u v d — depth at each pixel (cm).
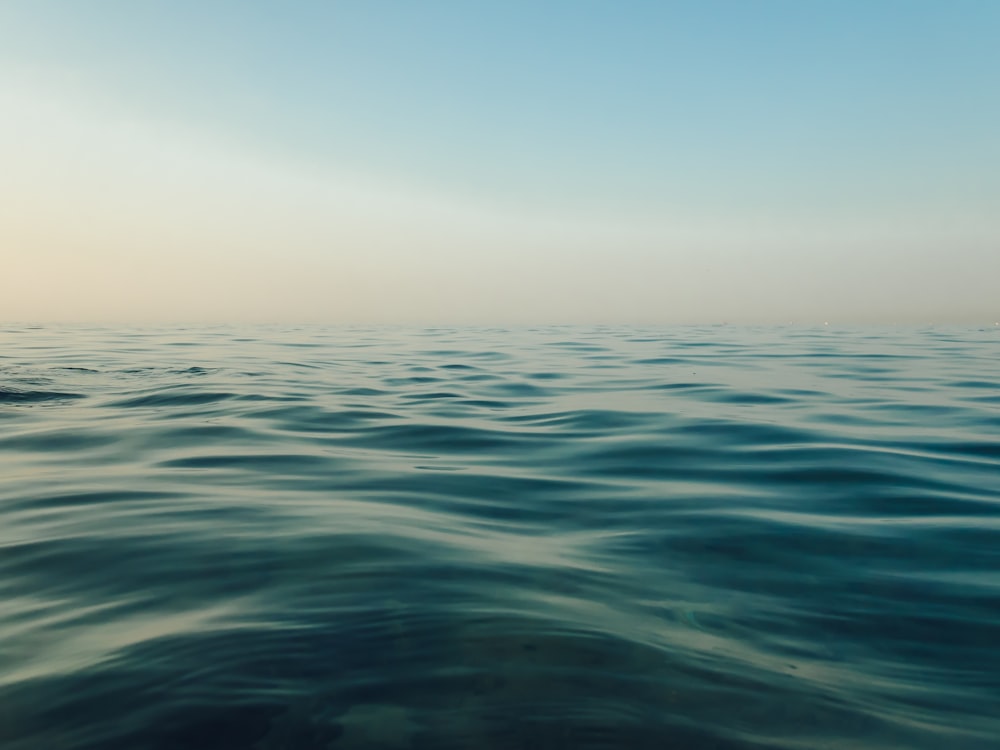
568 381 1421
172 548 475
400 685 306
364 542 486
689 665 332
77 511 562
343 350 2211
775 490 651
